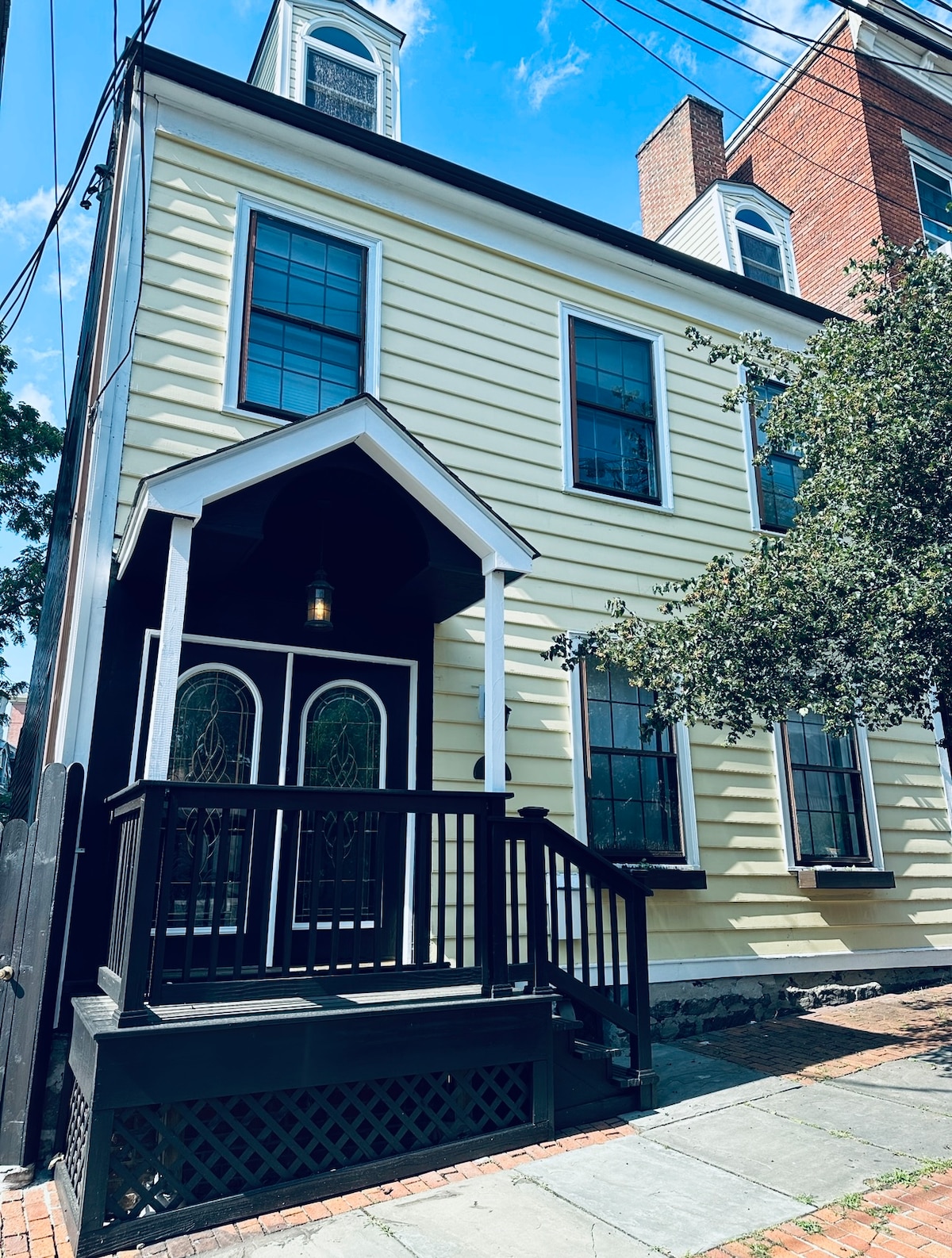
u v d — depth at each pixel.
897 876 8.53
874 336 5.99
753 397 6.88
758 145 13.93
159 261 5.91
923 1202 3.62
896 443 5.47
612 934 5.03
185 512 4.20
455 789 6.16
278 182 6.60
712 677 5.53
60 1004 4.44
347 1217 3.58
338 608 5.96
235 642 5.51
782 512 8.88
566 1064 4.70
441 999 4.29
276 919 5.31
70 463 7.21
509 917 6.31
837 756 8.56
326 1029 3.92
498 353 7.33
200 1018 3.71
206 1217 3.50
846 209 12.02
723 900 7.35
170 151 6.18
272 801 4.12
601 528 7.54
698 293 8.77
